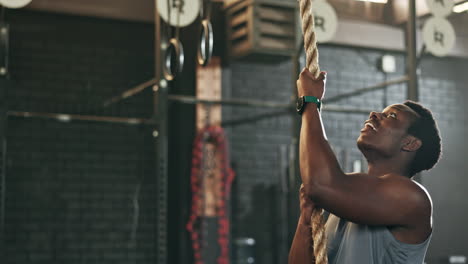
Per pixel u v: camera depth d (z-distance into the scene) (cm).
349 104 685
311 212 137
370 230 133
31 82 572
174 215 605
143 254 593
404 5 685
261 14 589
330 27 491
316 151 127
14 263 554
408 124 142
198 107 613
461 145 732
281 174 637
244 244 616
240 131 632
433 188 718
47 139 574
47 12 580
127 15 593
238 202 625
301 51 575
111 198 588
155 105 480
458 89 738
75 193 579
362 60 695
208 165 610
